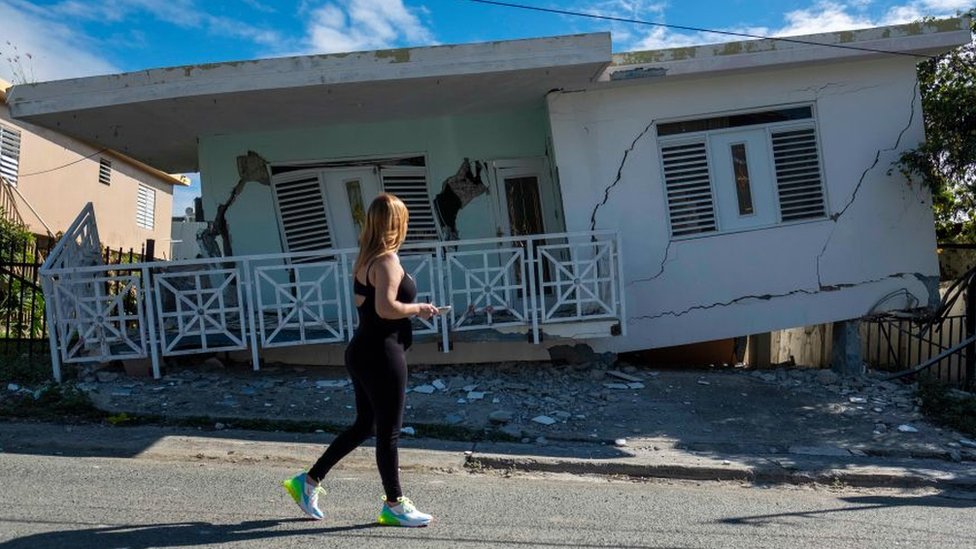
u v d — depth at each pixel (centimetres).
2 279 988
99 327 688
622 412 670
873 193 816
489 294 733
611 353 805
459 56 707
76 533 365
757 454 580
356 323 793
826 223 814
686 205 813
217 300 764
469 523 405
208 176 880
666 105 805
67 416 607
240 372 754
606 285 768
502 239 727
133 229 1894
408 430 603
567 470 540
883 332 1023
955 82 882
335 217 887
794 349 1066
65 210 1538
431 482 490
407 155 882
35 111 723
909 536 410
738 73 802
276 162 881
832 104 814
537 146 880
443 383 734
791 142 819
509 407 671
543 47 705
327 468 393
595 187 802
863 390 759
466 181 882
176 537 364
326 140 878
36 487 441
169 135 874
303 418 619
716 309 812
